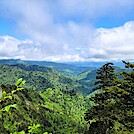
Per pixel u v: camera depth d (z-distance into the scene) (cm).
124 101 2216
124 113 2336
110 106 2456
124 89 2183
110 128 2505
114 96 2508
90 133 2681
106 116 2522
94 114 2659
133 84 2153
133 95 2183
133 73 2116
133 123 2275
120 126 2491
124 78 2203
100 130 2580
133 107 2230
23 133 652
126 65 2188
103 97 2655
